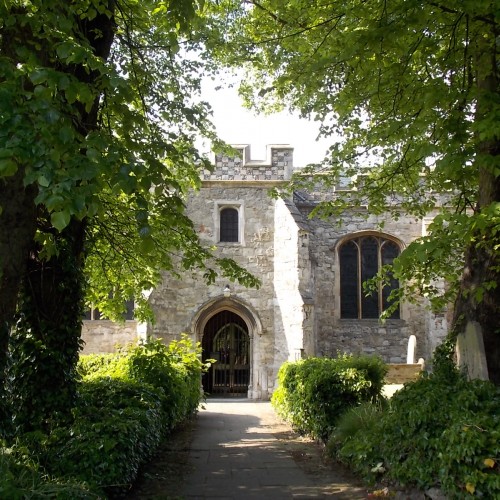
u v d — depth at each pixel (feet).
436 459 18.08
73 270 22.93
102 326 58.65
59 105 13.50
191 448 30.73
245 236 59.16
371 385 30.27
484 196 22.54
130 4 22.25
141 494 21.17
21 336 22.09
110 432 19.13
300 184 32.42
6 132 11.73
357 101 25.50
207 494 21.42
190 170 30.60
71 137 12.43
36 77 12.51
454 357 22.88
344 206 31.76
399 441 20.22
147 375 31.01
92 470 17.67
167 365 33.24
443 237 17.99
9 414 19.21
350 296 61.57
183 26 19.49
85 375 31.24
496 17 18.28
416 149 19.44
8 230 16.70
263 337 57.88
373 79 24.41
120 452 18.53
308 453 29.25
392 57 23.43
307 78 25.29
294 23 26.14
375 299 61.52
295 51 27.50
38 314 22.24
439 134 20.63
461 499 16.14
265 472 25.07
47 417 21.52
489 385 19.72
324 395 30.50
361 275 61.67
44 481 15.38
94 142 13.42
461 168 19.79
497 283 22.06
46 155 11.85
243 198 59.67
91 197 12.52
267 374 57.36
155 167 17.87
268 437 34.63
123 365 32.50
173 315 57.21
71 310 22.98
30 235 17.33
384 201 31.24
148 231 14.56
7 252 16.69
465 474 16.20
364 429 24.82
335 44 24.21
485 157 18.02
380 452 21.63
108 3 19.33
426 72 24.12
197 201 59.26
